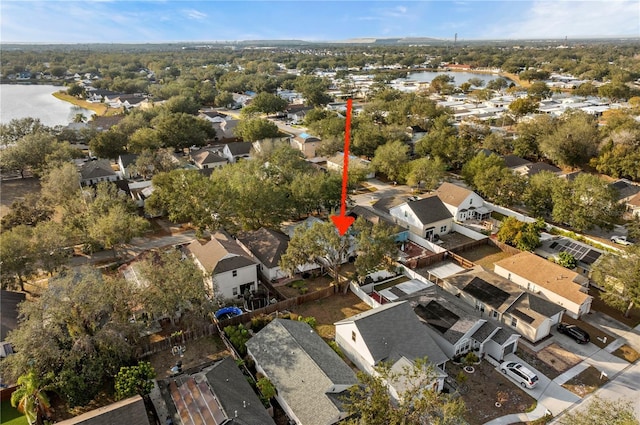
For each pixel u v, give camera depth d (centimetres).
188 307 3594
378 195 7156
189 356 3447
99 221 4700
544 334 3728
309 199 5738
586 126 8475
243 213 5309
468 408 2950
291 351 3164
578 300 3959
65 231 4725
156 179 6250
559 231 5725
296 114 13588
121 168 8119
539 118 9475
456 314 3681
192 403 2741
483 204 6431
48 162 7238
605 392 3116
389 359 3120
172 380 3014
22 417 2870
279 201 5375
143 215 6366
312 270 4806
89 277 3281
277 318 3553
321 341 3431
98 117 11900
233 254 4306
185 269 3550
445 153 8150
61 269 4253
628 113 11162
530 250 5081
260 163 6906
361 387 2870
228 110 15438
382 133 9206
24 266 4072
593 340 3697
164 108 12494
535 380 3144
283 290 4447
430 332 3588
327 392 2773
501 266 4666
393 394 2902
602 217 5591
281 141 8681
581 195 5666
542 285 4266
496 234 5706
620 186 6938
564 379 3244
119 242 4947
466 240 5634
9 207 6531
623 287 3875
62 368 2909
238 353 3450
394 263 4388
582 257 4797
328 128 9944
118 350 3030
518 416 2884
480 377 3266
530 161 8962
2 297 3741
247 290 4356
